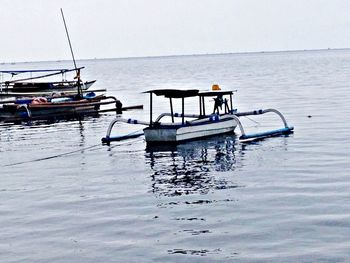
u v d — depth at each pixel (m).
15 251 15.62
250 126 42.94
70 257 15.02
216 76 138.75
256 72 157.50
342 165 25.73
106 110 60.38
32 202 21.23
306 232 16.19
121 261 14.60
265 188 21.91
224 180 23.80
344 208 18.47
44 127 47.88
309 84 92.62
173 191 22.19
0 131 45.84
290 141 33.94
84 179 25.30
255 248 15.12
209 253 14.91
